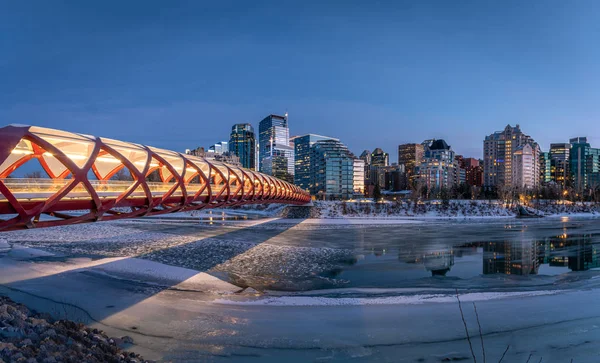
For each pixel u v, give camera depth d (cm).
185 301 2073
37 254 3509
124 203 1911
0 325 1361
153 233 5278
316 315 1852
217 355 1402
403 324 1736
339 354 1427
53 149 1459
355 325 1720
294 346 1491
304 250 3944
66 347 1252
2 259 3256
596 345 1529
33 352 1150
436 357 1412
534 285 2528
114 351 1341
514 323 1756
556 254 3878
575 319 1814
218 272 2852
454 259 3534
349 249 4066
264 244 4334
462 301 2100
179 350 1439
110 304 2008
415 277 2762
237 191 3316
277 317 1819
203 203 2791
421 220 8069
